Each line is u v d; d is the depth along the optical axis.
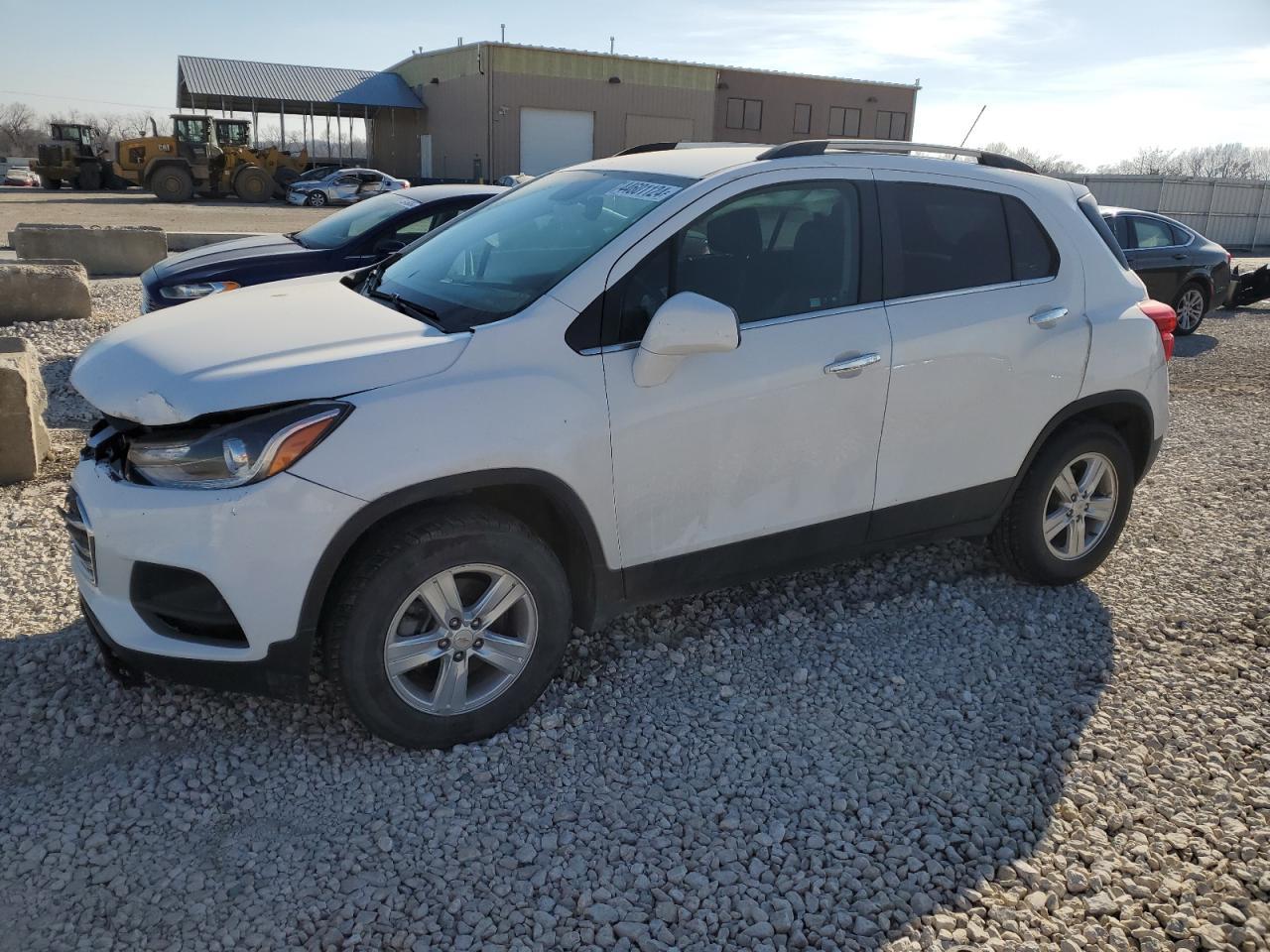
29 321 10.04
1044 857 2.74
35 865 2.59
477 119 42.19
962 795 3.00
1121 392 4.23
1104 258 4.26
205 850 2.68
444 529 2.94
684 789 2.99
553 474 3.06
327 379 2.84
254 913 2.46
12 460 5.36
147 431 2.88
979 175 4.00
